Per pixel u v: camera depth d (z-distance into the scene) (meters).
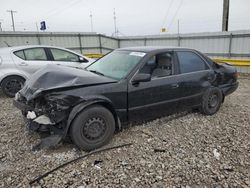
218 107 5.17
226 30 14.52
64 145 3.53
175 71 4.31
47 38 18.52
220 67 5.18
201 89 4.72
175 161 3.15
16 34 17.22
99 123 3.42
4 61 6.37
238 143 3.71
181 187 2.64
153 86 3.93
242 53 13.06
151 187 2.63
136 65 3.86
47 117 3.16
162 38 17.05
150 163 3.09
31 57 6.75
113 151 3.40
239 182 2.74
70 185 2.63
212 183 2.72
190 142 3.72
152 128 4.23
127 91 3.65
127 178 2.77
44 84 3.39
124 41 20.39
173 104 4.31
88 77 3.49
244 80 10.29
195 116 4.93
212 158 3.25
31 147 3.43
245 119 4.81
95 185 2.64
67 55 7.27
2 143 3.56
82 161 3.12
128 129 4.15
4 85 6.40
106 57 4.62
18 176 2.79
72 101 3.18
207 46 14.59
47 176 2.78
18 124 4.30
